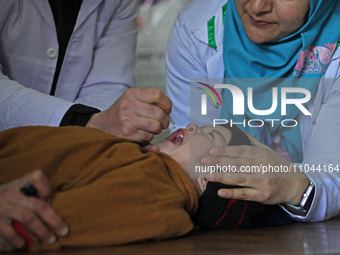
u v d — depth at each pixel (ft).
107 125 4.85
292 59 6.31
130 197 3.78
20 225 3.31
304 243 3.70
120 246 3.65
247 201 4.68
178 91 7.22
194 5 7.45
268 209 4.95
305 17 6.01
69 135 4.37
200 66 7.06
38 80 6.43
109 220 3.65
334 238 4.00
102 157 4.18
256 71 6.51
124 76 7.07
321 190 5.20
